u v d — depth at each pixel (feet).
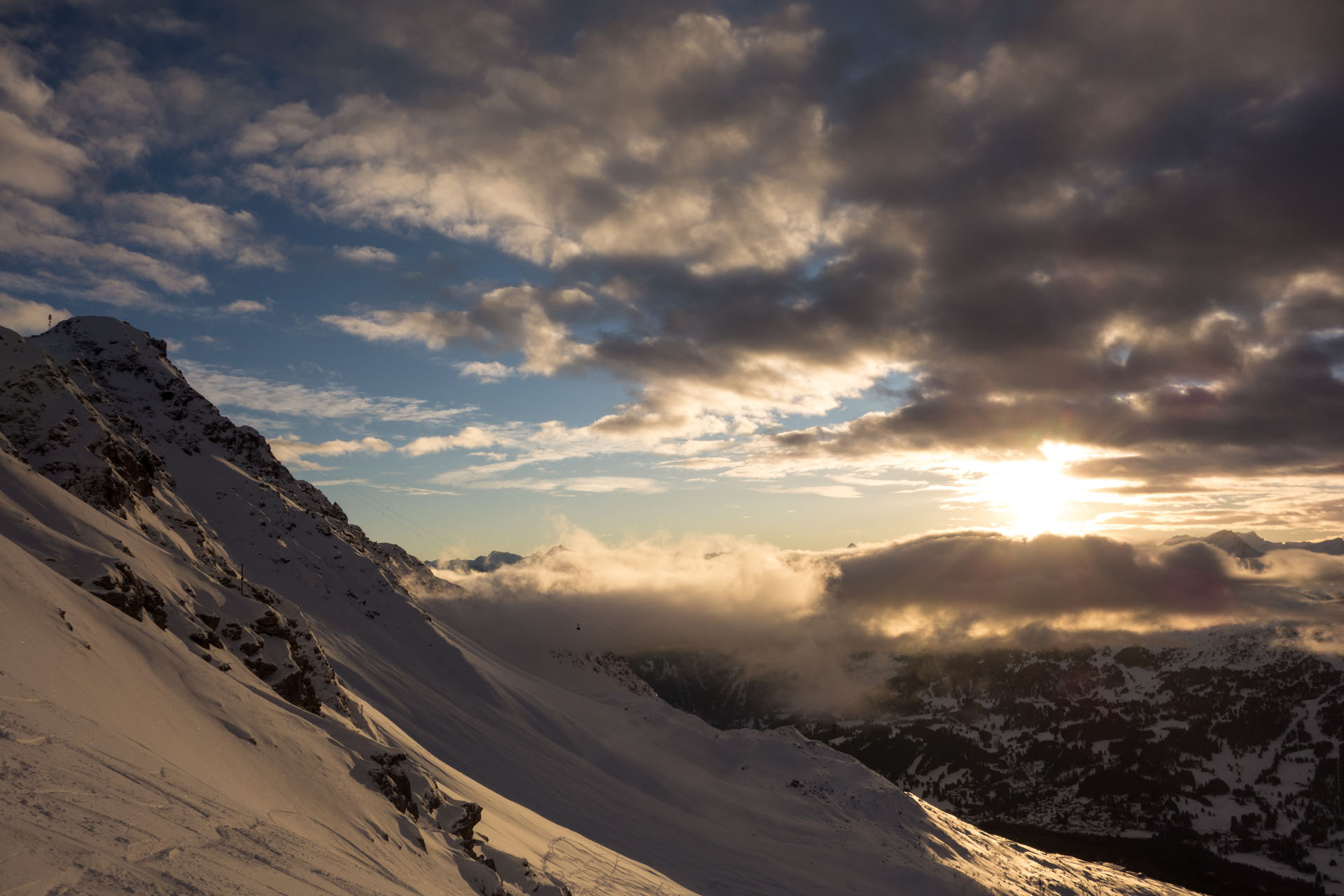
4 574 60.85
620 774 491.72
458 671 471.21
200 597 147.54
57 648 55.26
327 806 67.97
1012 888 565.12
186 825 39.88
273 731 76.64
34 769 35.68
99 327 599.98
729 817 509.76
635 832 345.92
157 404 569.23
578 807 344.08
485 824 146.82
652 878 181.37
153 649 73.41
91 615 69.72
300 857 45.06
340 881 44.11
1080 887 645.51
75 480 227.81
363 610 475.72
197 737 60.95
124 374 572.10
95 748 43.09
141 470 288.92
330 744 85.76
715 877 328.70
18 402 248.11
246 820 47.34
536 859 140.97
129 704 56.44
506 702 474.90
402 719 342.85
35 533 100.22
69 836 30.73
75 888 26.30
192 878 32.40
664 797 492.95
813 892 371.56
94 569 96.02
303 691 136.77
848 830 572.92
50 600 63.87
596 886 143.84
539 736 448.65
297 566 467.11
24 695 43.93
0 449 139.95
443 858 78.74
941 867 542.16
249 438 623.77
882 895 432.25
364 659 397.80
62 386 271.28
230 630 133.39
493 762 346.13
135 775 42.80
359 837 64.75
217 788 51.49
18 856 26.78
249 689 87.81
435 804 99.66
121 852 31.76
